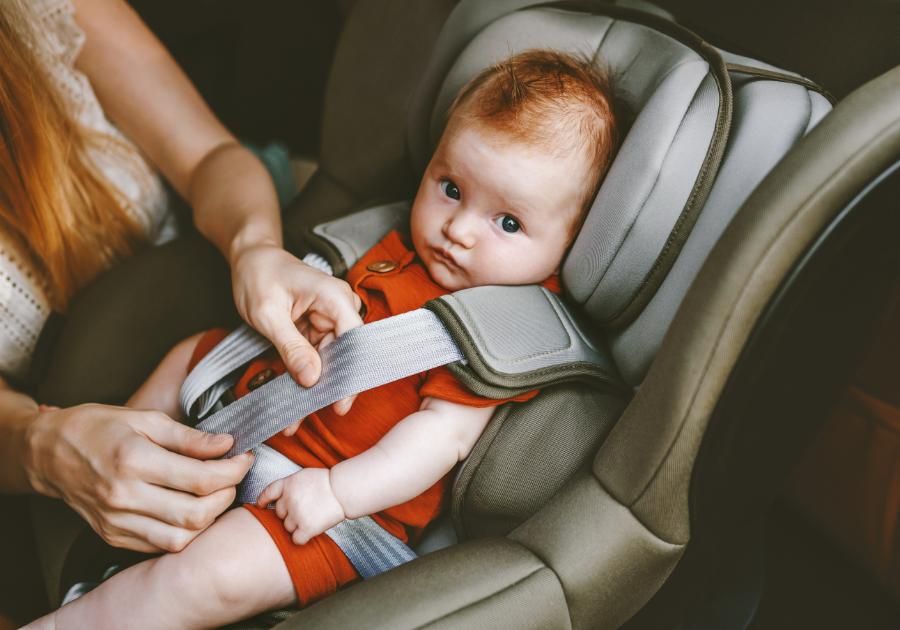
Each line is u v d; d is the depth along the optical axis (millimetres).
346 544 620
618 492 561
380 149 921
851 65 650
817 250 500
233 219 825
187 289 878
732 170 607
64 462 631
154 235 1008
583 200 674
